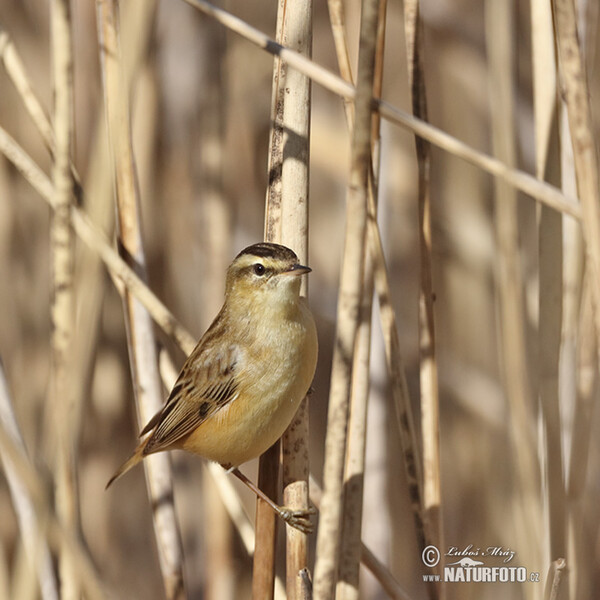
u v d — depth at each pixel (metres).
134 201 7.29
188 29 10.27
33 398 10.12
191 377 7.25
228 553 9.09
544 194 5.21
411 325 11.49
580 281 6.81
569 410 6.88
